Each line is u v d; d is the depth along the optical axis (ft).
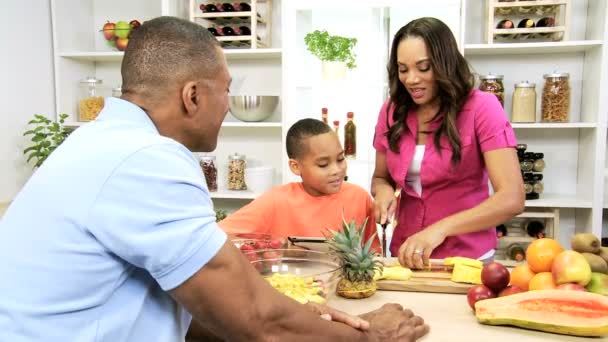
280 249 3.83
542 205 8.00
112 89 10.05
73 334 2.26
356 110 8.52
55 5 9.27
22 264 2.26
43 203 2.26
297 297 3.18
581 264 3.23
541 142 8.79
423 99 4.91
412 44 4.73
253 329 2.37
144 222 2.15
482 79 7.98
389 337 2.89
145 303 2.39
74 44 9.73
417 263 4.16
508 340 2.94
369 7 8.21
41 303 2.23
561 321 2.96
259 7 9.13
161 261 2.17
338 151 5.60
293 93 8.56
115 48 9.62
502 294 3.39
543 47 7.92
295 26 8.35
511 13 8.20
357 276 3.69
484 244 5.16
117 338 2.32
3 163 8.54
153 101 2.47
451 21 8.06
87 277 2.22
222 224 5.52
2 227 2.36
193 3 8.80
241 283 2.31
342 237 3.72
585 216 8.32
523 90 8.05
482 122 4.83
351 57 8.34
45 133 9.15
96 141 2.31
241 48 9.11
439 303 3.59
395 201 5.38
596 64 7.84
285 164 8.67
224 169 9.86
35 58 9.14
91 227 2.17
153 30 2.48
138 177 2.17
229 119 9.64
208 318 2.31
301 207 5.76
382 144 5.74
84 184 2.19
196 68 2.46
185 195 2.23
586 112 8.26
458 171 5.04
